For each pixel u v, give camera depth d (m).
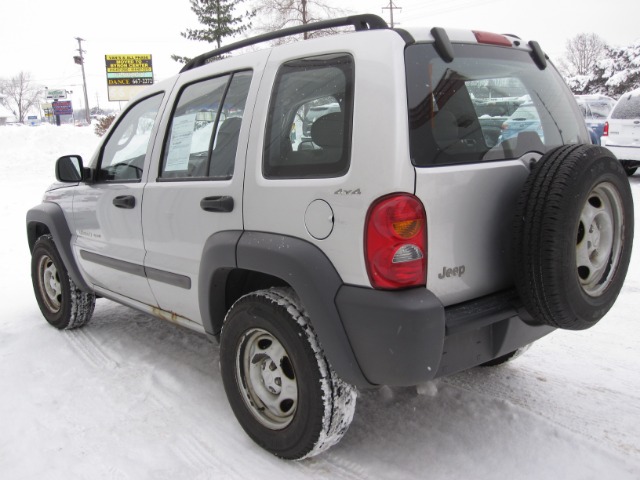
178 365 3.86
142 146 3.63
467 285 2.42
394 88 2.25
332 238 2.35
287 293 2.64
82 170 3.95
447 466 2.67
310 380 2.49
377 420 3.09
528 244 2.32
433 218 2.26
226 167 2.91
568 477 2.54
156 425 3.09
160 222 3.29
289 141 2.59
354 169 2.28
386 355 2.23
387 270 2.20
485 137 2.55
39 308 5.05
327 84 2.48
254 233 2.68
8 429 3.08
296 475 2.62
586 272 2.50
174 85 3.47
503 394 3.32
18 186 14.82
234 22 32.31
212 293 2.96
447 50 2.45
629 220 2.59
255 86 2.82
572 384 3.43
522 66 2.89
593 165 2.33
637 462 2.61
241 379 2.86
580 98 15.77
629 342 4.05
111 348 4.21
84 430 3.05
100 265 4.01
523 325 2.65
